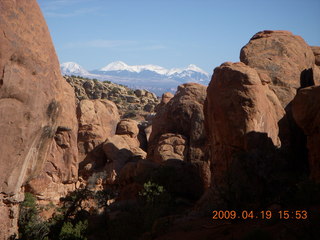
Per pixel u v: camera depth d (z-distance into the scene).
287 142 29.67
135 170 40.47
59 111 23.41
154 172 37.25
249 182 23.62
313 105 22.17
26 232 30.11
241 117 27.03
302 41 37.00
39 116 21.58
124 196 40.16
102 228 28.86
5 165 20.61
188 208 31.36
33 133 21.48
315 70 33.59
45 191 39.72
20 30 20.33
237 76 27.66
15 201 21.67
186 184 37.59
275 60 34.22
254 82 27.53
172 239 17.09
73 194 35.97
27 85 20.59
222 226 17.20
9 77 19.77
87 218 31.31
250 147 26.58
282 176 23.73
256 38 37.62
